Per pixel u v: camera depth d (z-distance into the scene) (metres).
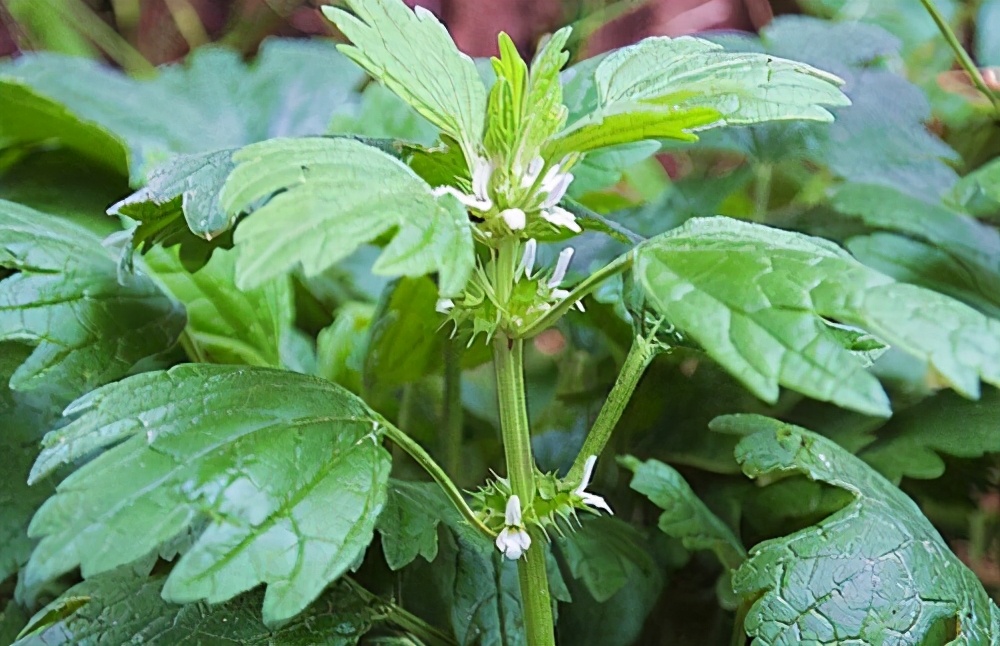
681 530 0.50
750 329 0.38
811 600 0.43
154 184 0.42
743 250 0.39
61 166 0.52
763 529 0.52
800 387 0.37
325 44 0.66
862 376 0.37
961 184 0.55
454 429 0.53
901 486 0.52
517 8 0.86
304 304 0.60
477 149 0.42
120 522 0.39
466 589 0.47
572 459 0.55
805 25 0.60
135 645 0.42
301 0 0.88
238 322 0.52
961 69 0.69
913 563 0.44
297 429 0.41
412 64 0.42
